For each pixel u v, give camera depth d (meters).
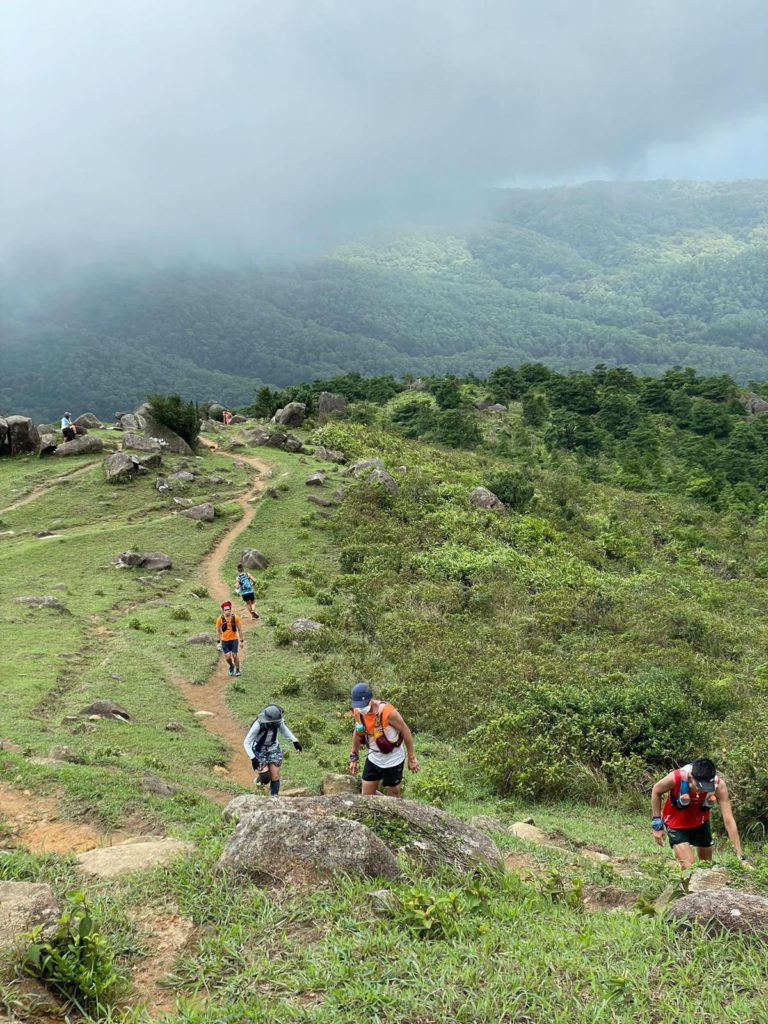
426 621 30.28
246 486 48.25
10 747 13.71
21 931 5.30
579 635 30.59
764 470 84.56
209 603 30.64
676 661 26.72
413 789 15.89
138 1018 4.75
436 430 91.19
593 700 19.62
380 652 26.41
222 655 24.09
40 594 28.33
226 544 38.81
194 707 19.33
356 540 40.78
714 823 14.80
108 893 6.60
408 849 6.98
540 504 56.81
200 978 5.27
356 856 6.47
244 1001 4.95
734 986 4.98
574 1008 4.80
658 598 36.75
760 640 33.41
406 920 5.82
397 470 58.03
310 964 5.24
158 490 44.09
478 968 5.23
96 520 39.75
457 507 48.91
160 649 23.56
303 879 6.35
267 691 21.84
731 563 51.16
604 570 45.69
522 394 115.06
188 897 6.34
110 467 44.88
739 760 15.35
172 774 13.83
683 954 5.38
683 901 6.03
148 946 5.77
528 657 25.89
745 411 110.25
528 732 18.47
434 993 4.93
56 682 18.84
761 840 14.44
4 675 18.75
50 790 11.29
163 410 53.84
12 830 10.13
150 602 29.64
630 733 18.27
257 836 6.67
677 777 8.82
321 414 87.25
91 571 32.84
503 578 37.06
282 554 38.59
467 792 16.55
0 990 4.81
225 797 13.35
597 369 121.81
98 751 14.12
